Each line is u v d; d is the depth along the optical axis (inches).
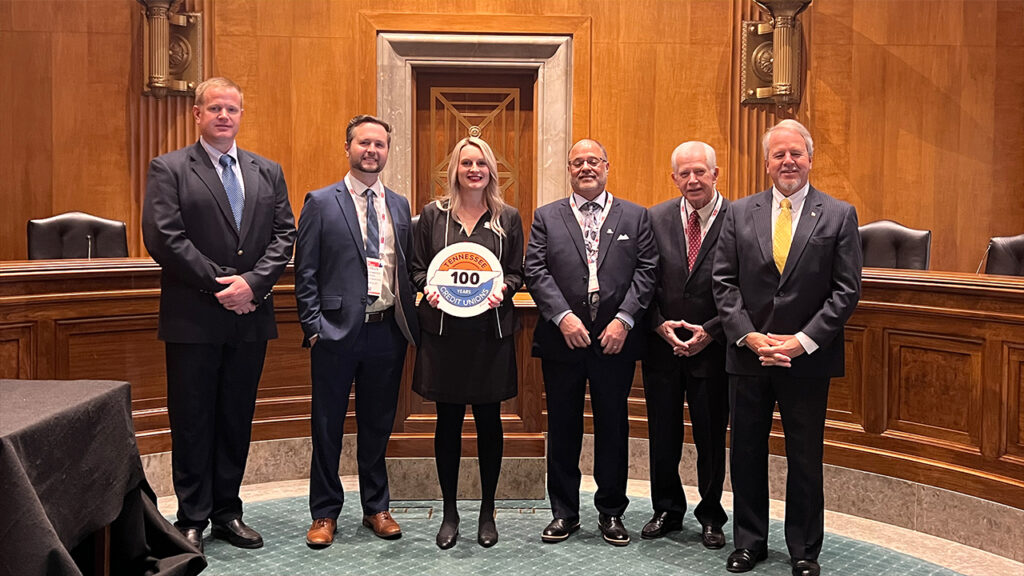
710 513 144.2
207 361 134.2
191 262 128.6
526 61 240.5
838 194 241.9
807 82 238.8
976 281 141.9
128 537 98.2
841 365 127.1
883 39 239.6
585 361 140.7
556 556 135.5
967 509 144.6
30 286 148.0
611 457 142.6
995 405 141.3
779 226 129.3
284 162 239.1
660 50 240.8
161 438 165.3
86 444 87.2
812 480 128.2
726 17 240.4
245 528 139.7
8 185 234.2
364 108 239.0
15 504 71.9
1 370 145.8
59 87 233.8
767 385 130.3
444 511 142.3
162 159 132.6
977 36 238.4
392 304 141.1
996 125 239.3
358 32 238.1
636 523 152.6
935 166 241.0
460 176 140.3
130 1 234.2
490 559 133.9
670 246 142.2
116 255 201.5
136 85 235.3
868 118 240.5
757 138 241.0
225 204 133.3
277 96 238.1
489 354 138.3
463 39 237.8
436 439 142.4
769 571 130.0
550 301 137.0
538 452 159.3
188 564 101.4
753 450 131.0
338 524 149.9
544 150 242.1
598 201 142.3
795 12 231.0
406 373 163.8
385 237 142.0
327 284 138.3
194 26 234.7
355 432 182.4
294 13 237.5
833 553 139.9
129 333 161.8
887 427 156.6
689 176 138.3
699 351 139.5
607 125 241.6
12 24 232.1
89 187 235.5
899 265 191.2
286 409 179.6
